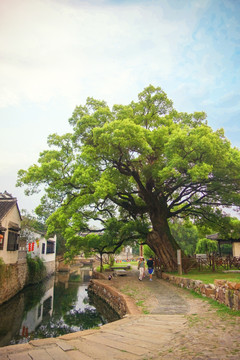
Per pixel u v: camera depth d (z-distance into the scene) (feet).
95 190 54.44
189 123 67.41
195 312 27.17
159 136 57.98
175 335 18.52
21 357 14.98
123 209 79.36
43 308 55.57
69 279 111.24
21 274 75.46
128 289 48.29
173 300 35.76
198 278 44.50
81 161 62.69
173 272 60.80
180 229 144.87
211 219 72.43
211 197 64.34
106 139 53.31
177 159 48.62
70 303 60.80
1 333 38.45
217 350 14.24
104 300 56.54
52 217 62.44
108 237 66.59
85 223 69.15
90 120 61.82
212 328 19.24
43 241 111.86
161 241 65.31
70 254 77.15
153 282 56.24
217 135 53.42
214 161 52.01
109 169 62.23
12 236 66.59
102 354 15.48
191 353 14.19
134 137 52.95
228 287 27.20
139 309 31.71
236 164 50.60
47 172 59.21
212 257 60.90
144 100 69.15
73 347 16.99
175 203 71.51
